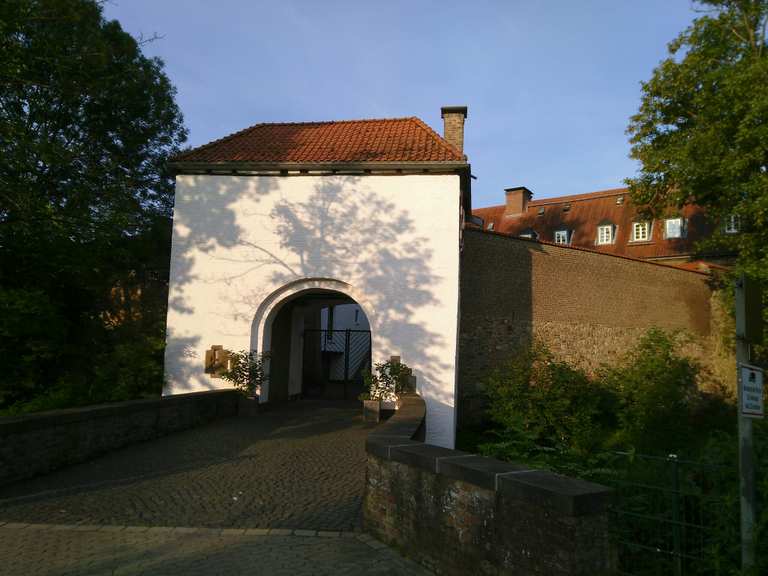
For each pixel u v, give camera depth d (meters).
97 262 16.45
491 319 19.02
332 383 24.95
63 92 15.71
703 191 21.02
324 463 8.53
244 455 9.04
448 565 4.39
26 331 14.01
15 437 7.19
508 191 41.62
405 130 16.06
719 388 26.34
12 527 5.61
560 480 3.74
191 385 14.12
